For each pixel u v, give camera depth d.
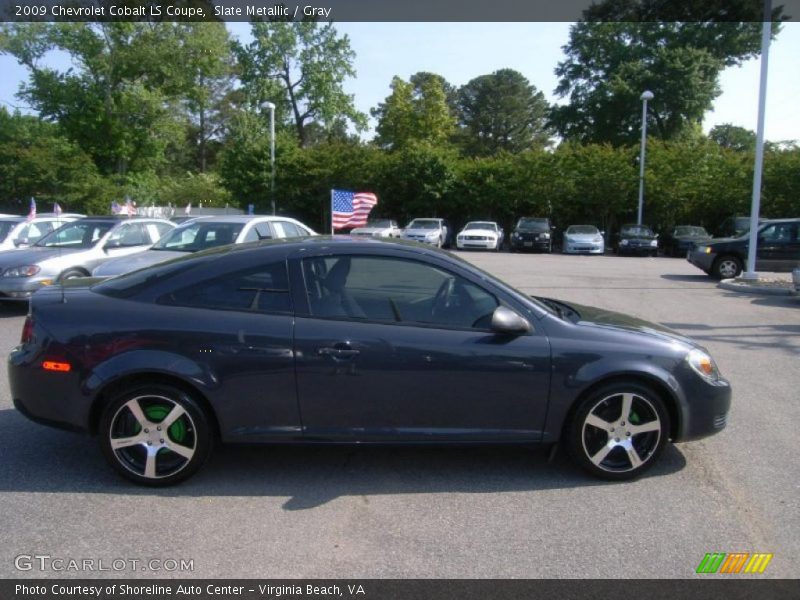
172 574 3.14
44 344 4.02
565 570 3.20
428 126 55.53
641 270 19.45
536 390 4.07
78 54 36.25
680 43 42.06
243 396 3.99
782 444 4.93
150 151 39.25
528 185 33.97
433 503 3.90
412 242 4.59
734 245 16.34
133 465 4.04
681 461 4.58
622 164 32.94
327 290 4.12
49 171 33.62
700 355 4.32
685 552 3.38
